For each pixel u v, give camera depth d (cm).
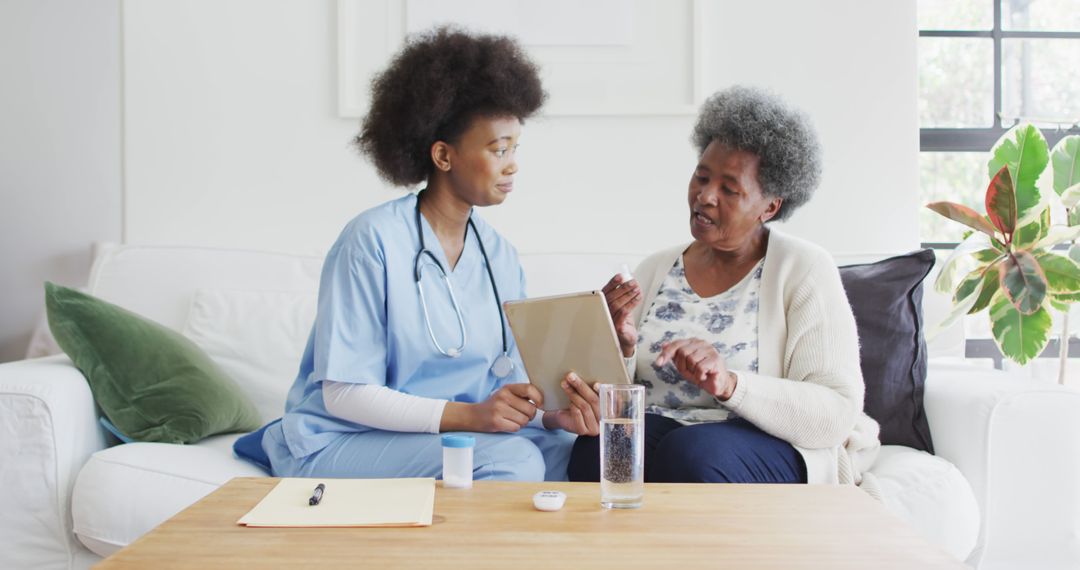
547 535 99
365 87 254
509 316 147
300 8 256
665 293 176
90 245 301
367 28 255
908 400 191
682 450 147
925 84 283
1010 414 174
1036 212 205
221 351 210
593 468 159
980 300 214
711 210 166
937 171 285
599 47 255
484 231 183
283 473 159
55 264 307
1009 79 284
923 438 189
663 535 99
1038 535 173
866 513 108
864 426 168
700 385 148
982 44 283
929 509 163
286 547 94
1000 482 174
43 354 275
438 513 107
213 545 95
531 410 151
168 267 223
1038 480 173
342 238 165
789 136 163
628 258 225
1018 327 209
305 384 171
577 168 257
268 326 214
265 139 257
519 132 173
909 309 197
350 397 156
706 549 94
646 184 257
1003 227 208
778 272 166
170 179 256
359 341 158
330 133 257
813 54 257
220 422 185
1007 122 282
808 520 105
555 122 257
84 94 307
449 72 166
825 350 160
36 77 306
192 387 182
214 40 256
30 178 306
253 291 221
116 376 177
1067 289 203
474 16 255
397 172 174
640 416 110
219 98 256
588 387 149
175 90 256
